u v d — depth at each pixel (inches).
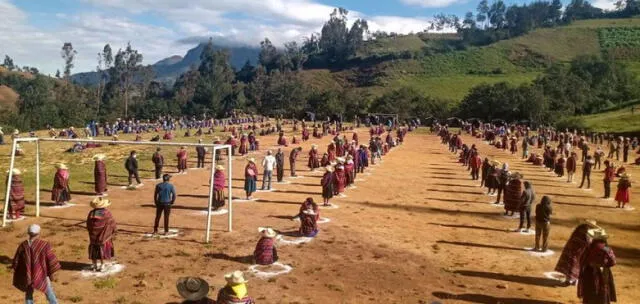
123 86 6535.4
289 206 871.7
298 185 1108.5
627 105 4478.3
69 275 502.0
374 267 555.8
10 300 437.4
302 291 477.4
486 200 995.9
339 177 968.9
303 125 2459.4
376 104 4682.6
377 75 6983.3
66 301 437.7
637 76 5639.8
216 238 649.6
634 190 1179.9
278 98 5108.3
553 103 4343.0
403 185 1167.0
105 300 442.3
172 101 5546.3
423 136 3011.8
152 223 721.0
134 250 588.7
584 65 5433.1
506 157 1905.8
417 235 705.0
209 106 5339.6
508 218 831.1
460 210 890.1
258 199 928.3
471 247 650.8
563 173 1376.7
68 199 845.8
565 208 936.3
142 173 1242.6
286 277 514.0
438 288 497.7
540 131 2928.2
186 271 522.3
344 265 558.9
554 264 584.4
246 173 921.5
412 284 506.6
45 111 3636.8
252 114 4320.9
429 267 563.8
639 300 483.8
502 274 545.3
